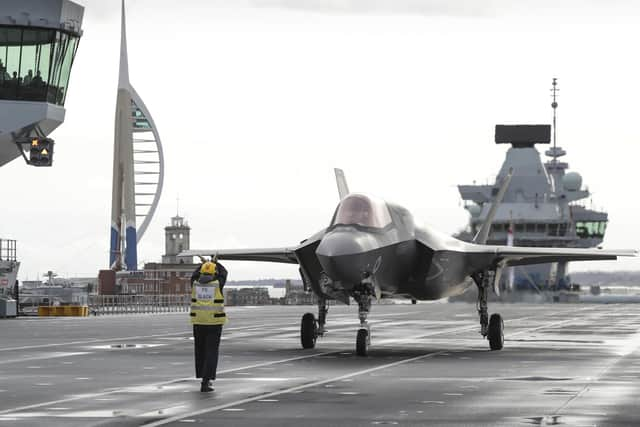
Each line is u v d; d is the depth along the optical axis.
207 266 78.12
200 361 81.62
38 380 84.81
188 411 64.69
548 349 125.75
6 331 174.50
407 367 97.81
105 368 96.56
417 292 129.12
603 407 66.50
